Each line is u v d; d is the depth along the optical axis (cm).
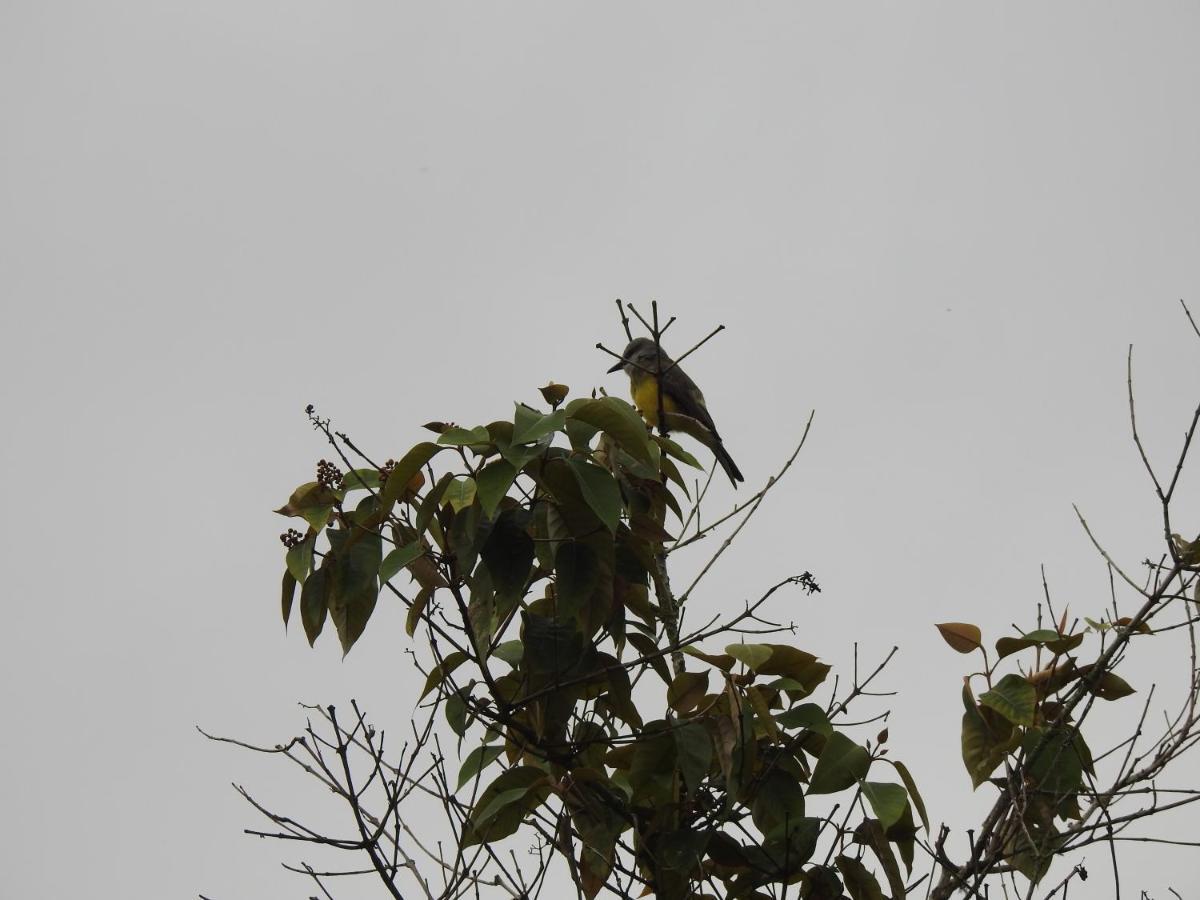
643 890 763
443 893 653
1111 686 756
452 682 756
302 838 648
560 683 738
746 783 736
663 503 786
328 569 708
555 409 701
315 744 680
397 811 662
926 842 715
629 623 777
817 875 720
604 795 746
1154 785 705
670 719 740
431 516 679
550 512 703
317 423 709
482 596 714
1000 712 731
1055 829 715
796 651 738
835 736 727
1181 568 737
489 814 709
